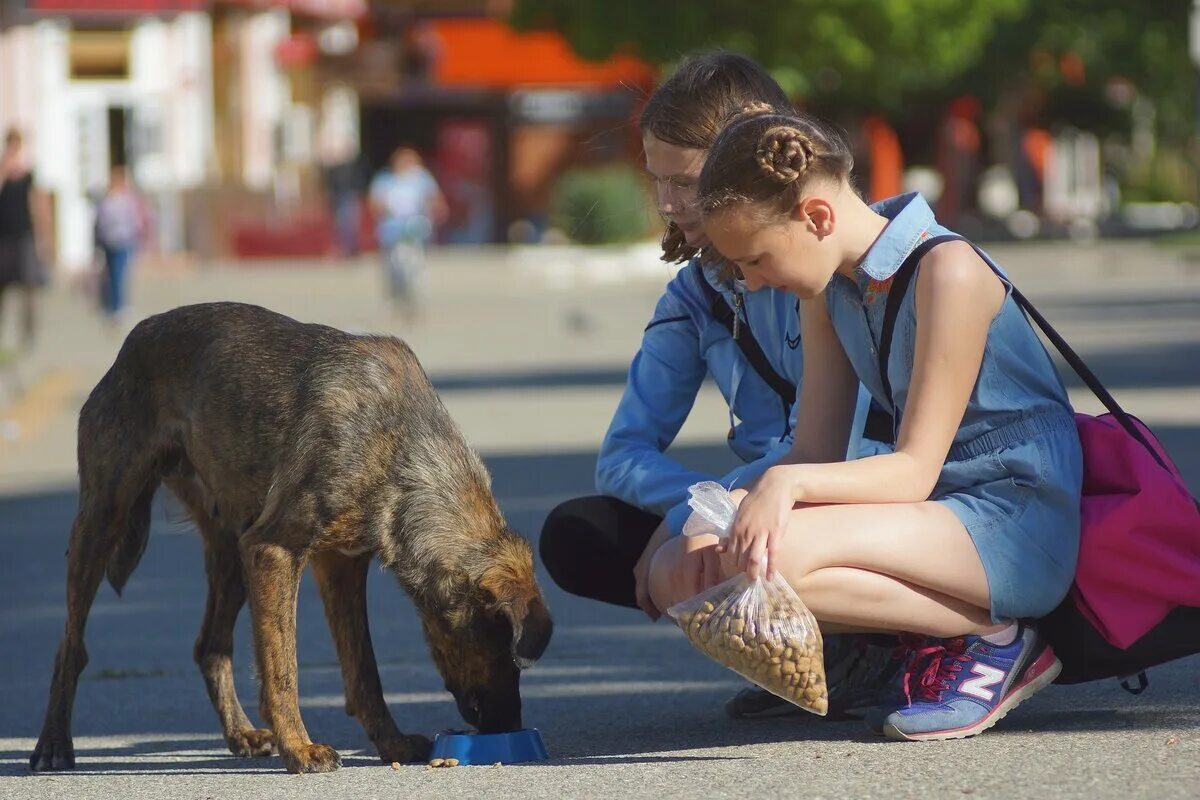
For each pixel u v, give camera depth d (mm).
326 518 8594
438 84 77250
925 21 64062
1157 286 49906
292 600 8641
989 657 8180
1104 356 31609
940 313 7836
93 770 8867
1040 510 8008
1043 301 45438
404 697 10586
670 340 9430
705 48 9289
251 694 11086
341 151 76125
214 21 65688
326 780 8211
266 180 68188
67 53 61250
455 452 8820
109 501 9398
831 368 8430
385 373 8852
